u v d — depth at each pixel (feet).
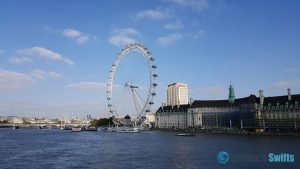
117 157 411.34
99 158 405.80
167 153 442.50
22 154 455.63
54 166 350.84
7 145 607.37
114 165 350.84
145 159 388.57
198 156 401.90
